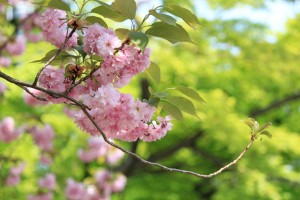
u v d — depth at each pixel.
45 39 2.14
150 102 2.11
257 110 10.41
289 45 10.14
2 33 5.74
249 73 9.72
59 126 8.69
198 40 9.31
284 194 10.55
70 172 8.90
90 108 1.98
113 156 8.23
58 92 1.99
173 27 1.99
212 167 11.51
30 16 5.76
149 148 11.12
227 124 9.26
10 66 7.13
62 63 2.19
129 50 1.98
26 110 7.99
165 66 9.15
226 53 9.34
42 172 8.82
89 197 7.77
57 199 8.21
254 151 9.98
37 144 7.23
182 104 2.17
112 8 1.96
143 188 11.05
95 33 2.00
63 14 2.12
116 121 2.05
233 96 10.63
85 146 8.82
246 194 9.83
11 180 7.25
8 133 6.90
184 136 10.84
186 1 8.84
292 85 10.20
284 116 11.86
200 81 10.03
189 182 11.41
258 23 9.49
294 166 11.79
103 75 2.03
